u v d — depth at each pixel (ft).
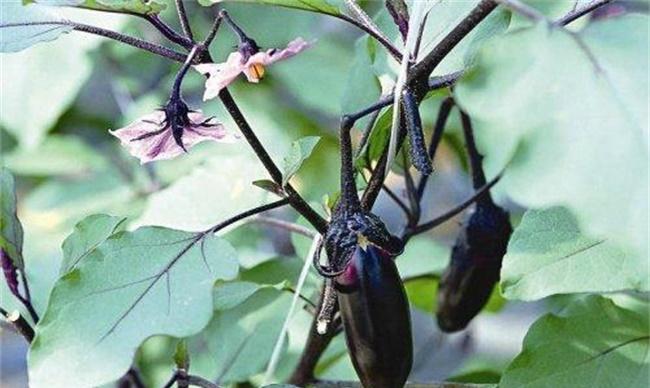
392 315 2.11
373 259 2.11
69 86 3.45
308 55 3.66
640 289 1.95
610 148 1.82
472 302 2.63
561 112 1.83
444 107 2.58
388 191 2.58
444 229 3.81
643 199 1.80
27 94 3.44
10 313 2.43
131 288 2.15
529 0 2.33
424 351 3.40
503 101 1.86
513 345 3.69
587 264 2.18
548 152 1.83
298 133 3.69
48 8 2.51
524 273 2.19
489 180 2.60
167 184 3.51
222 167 2.75
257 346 2.78
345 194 2.13
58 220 3.53
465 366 3.23
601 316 2.30
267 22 3.69
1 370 4.49
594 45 1.85
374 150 2.35
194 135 2.19
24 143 3.46
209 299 2.12
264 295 2.80
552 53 1.86
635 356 2.28
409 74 2.14
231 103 2.22
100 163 3.75
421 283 3.00
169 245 2.19
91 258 2.17
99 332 2.12
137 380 2.83
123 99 3.89
